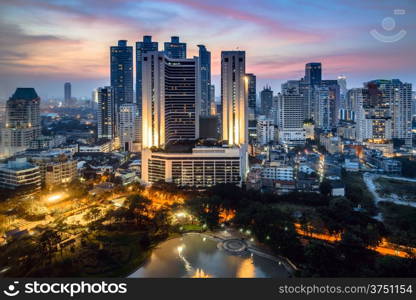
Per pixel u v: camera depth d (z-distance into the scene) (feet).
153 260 545.03
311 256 485.15
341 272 442.91
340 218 638.94
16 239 577.84
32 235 591.37
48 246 540.52
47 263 499.92
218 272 501.97
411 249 526.16
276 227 568.41
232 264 528.22
